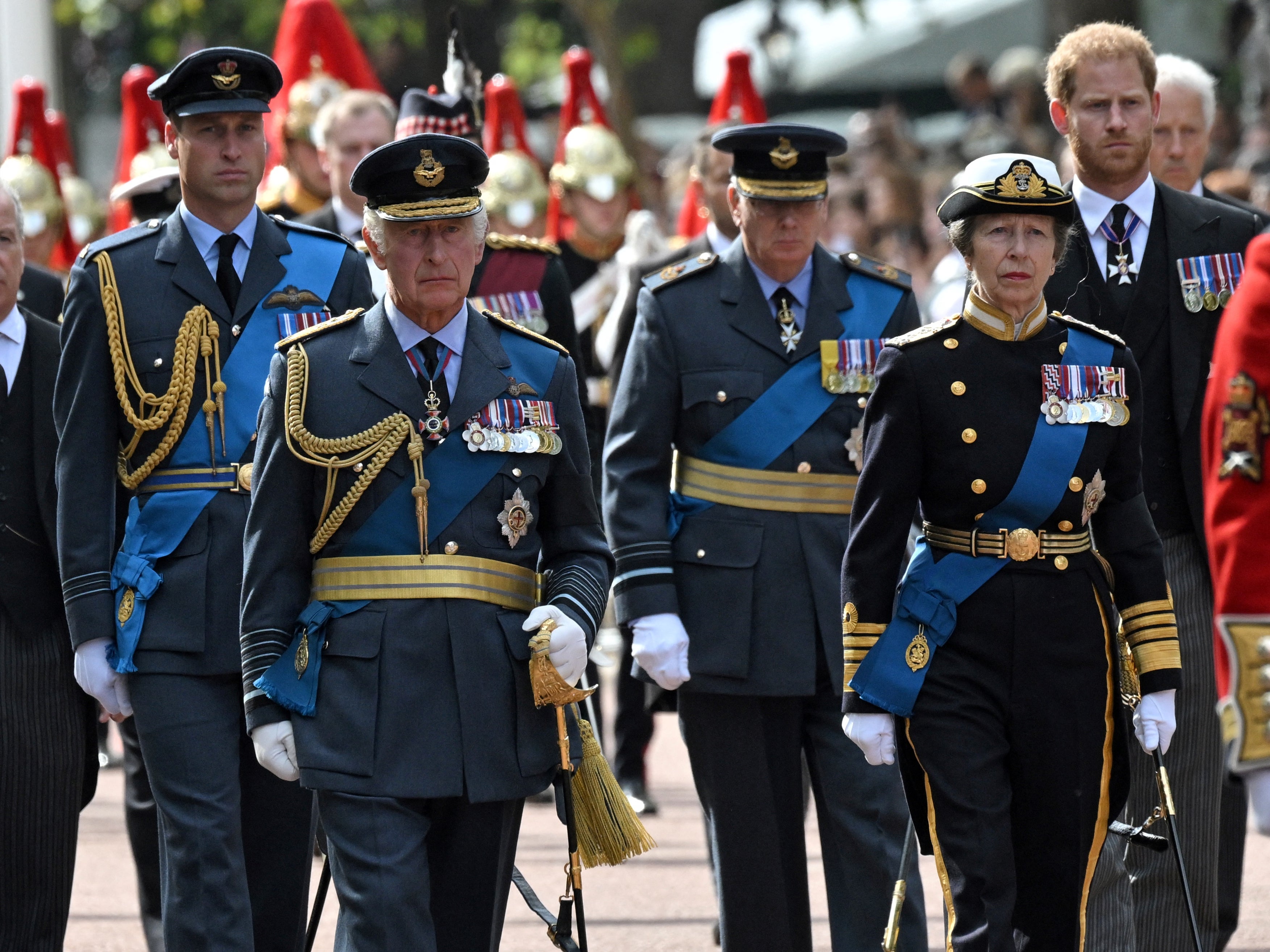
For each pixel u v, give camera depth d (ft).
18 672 72.95
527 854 105.40
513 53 322.96
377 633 60.34
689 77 331.77
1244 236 77.61
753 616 74.02
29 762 73.10
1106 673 62.75
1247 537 48.39
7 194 73.77
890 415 63.46
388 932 58.70
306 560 61.98
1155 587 64.08
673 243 128.26
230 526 70.38
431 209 60.29
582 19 263.29
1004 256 62.69
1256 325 48.73
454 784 59.88
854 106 287.69
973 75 229.66
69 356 71.67
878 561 63.41
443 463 61.36
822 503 75.00
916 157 227.81
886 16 298.35
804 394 75.41
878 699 62.44
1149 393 76.38
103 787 128.47
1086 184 77.25
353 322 62.90
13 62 222.69
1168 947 76.23
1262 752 47.73
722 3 332.19
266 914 71.82
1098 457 63.10
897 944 71.26
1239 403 48.70
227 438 71.10
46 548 73.72
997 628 62.08
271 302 72.43
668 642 74.02
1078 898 62.03
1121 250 76.74
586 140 125.39
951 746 61.67
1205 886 76.43
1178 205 77.41
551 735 61.98
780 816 74.23
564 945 61.62
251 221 73.36
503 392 62.18
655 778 126.11
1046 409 62.80
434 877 61.31
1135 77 75.97
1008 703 61.98
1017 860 62.54
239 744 70.74
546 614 61.31
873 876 72.79
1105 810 62.59
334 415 61.31
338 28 130.62
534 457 62.23
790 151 74.90
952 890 61.21
